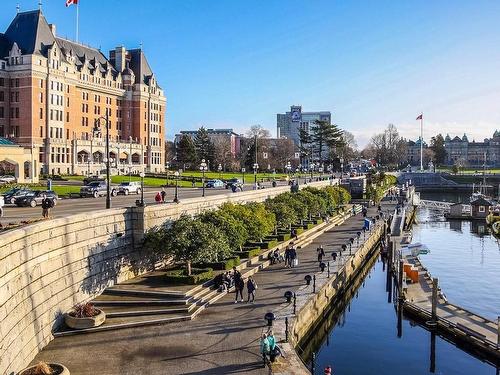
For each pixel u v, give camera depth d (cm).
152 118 17362
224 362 2902
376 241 8681
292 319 3631
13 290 2819
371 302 5628
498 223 8706
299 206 7744
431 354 4066
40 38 13138
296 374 2750
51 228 3381
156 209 4700
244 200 7162
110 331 3388
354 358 3988
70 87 14050
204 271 4509
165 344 3161
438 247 8919
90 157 14450
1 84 12788
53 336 3291
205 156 19038
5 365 2633
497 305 5412
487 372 3762
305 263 5688
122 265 4322
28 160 10256
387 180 17300
